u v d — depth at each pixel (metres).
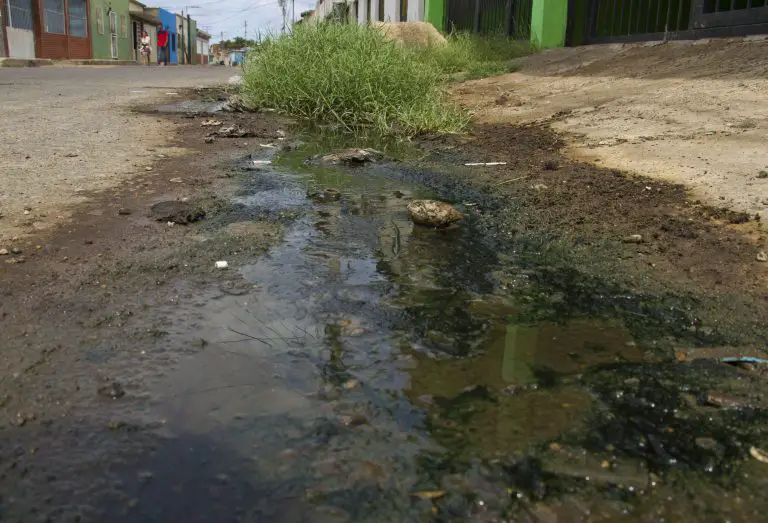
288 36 7.48
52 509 0.95
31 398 1.24
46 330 1.51
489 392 1.32
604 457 1.12
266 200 2.84
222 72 17.33
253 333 1.55
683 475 1.07
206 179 3.22
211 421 1.19
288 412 1.22
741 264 2.02
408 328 1.61
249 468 1.06
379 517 0.96
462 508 0.99
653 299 1.82
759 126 3.74
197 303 1.71
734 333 1.60
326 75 6.32
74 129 4.74
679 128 4.07
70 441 1.11
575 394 1.32
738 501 1.01
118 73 14.65
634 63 7.00
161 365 1.38
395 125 5.70
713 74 5.39
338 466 1.07
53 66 19.42
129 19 33.75
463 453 1.12
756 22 6.29
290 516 0.96
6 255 2.00
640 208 2.66
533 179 3.31
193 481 1.03
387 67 6.39
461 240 2.36
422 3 16.81
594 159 3.67
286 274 1.94
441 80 8.23
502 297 1.83
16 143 4.00
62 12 24.45
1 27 19.86
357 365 1.41
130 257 2.03
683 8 7.90
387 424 1.20
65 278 1.83
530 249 2.26
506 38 11.20
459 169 3.68
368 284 1.89
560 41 10.48
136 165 3.50
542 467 1.09
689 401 1.29
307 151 4.33
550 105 5.84
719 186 2.82
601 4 9.58
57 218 2.42
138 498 0.98
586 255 2.19
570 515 0.98
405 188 3.18
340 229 2.43
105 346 1.45
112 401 1.24
